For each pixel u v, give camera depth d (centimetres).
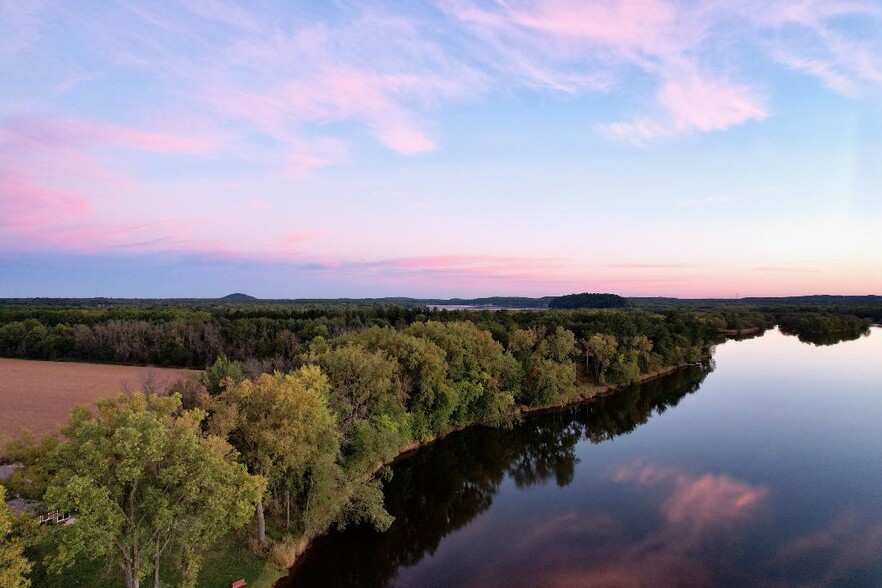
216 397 3481
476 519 4294
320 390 4047
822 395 8412
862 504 4372
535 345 8575
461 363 6675
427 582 3350
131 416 2212
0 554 1941
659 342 10569
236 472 2744
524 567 3516
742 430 6569
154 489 2348
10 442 2348
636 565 3491
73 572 2786
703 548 3694
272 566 3247
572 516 4288
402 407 5466
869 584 3234
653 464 5466
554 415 7594
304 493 3928
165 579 2873
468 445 6303
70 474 2119
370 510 3756
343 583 3325
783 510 4272
